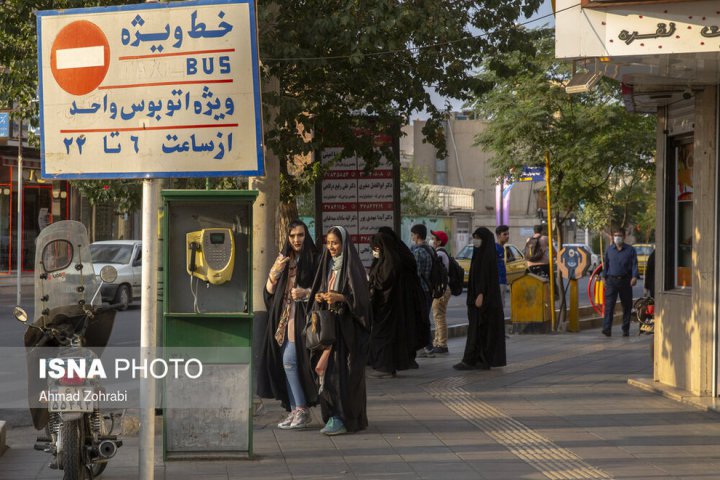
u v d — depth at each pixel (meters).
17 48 33.16
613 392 27.92
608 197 63.56
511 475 18.14
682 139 27.58
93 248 64.94
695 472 18.30
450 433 22.03
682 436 21.64
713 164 25.52
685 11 20.91
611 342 43.69
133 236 103.06
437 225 145.50
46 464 19.19
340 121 35.56
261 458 19.53
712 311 25.91
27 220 90.44
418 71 34.44
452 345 42.38
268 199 29.78
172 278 19.34
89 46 15.71
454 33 32.50
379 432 22.14
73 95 15.77
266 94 29.61
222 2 15.42
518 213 172.75
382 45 31.20
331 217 36.59
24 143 85.00
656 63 22.27
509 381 30.39
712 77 24.17
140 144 15.59
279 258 22.34
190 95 15.48
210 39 15.45
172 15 15.54
